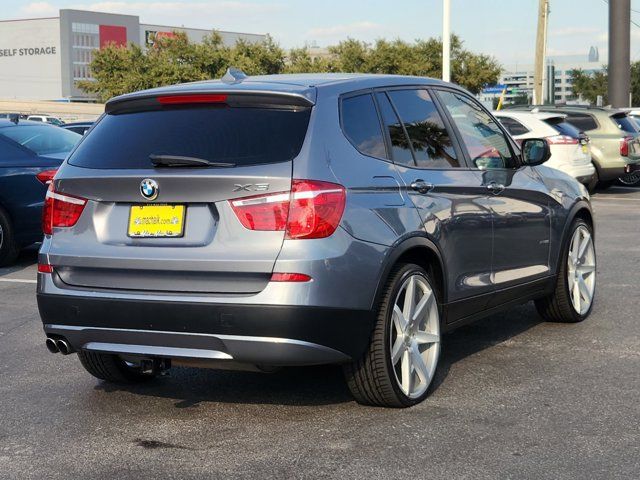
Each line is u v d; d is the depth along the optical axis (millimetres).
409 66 71188
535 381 5242
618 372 5410
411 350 4816
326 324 4246
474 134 5688
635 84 77688
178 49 71125
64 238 4629
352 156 4523
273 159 4297
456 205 5188
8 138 10398
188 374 5582
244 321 4203
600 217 14352
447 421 4551
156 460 4133
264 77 5023
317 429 4484
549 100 39812
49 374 5664
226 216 4273
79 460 4156
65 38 186625
